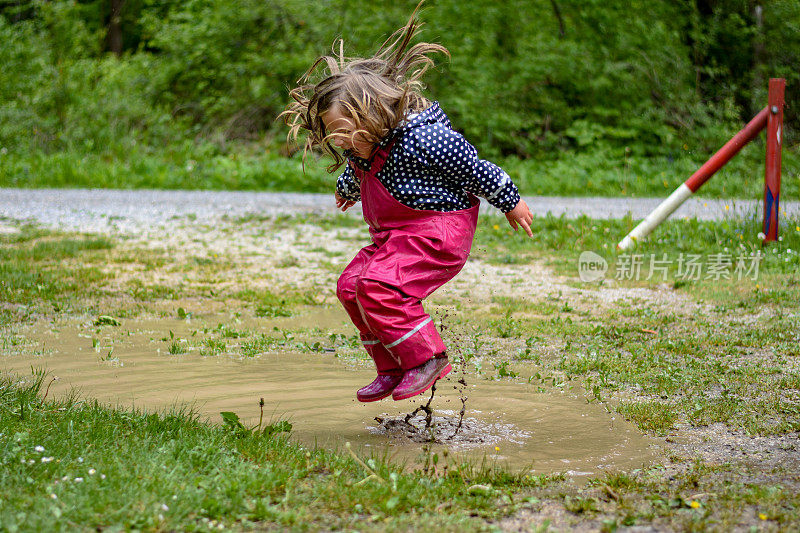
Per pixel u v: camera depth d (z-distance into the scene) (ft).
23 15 106.52
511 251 38.52
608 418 15.35
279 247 39.68
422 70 13.33
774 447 13.35
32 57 85.56
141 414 14.42
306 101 13.15
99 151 75.41
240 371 19.17
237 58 90.17
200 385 17.79
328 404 16.33
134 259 35.12
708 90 84.74
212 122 85.10
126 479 10.40
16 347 21.11
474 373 19.10
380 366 13.74
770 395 16.60
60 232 42.63
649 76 80.64
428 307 26.86
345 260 36.42
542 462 12.78
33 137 76.79
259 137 83.56
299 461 11.85
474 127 77.46
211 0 92.07
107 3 126.41
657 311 26.16
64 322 24.21
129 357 20.38
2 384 15.87
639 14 86.02
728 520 9.63
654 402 16.20
